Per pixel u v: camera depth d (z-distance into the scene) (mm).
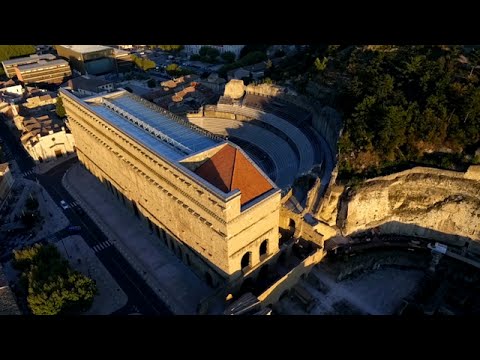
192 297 92562
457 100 111750
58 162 152375
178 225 95312
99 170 130875
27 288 90625
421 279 99062
